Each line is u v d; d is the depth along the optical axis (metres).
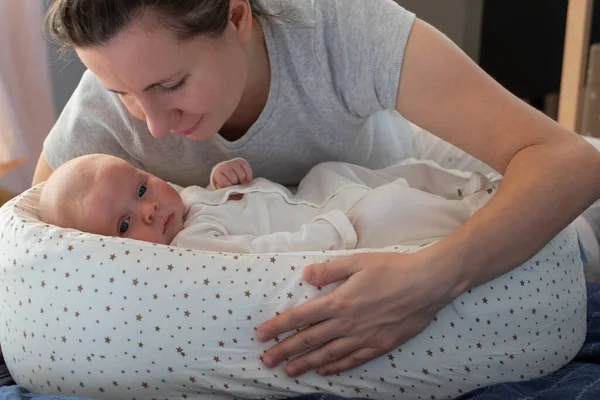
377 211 0.97
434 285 0.78
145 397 0.82
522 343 0.85
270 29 0.98
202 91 0.84
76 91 1.13
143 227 0.96
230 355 0.80
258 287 0.80
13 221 0.88
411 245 0.95
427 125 0.97
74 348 0.81
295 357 0.82
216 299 0.80
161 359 0.80
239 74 0.88
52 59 1.46
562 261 0.88
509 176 0.85
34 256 0.82
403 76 0.96
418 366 0.83
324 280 0.80
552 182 0.83
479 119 0.90
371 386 0.83
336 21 0.98
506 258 0.81
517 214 0.81
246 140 1.07
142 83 0.80
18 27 1.42
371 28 0.97
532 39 2.54
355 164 1.23
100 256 0.81
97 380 0.82
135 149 1.13
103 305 0.80
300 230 0.96
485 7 2.52
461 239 0.80
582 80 2.03
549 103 2.50
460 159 1.31
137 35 0.76
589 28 1.98
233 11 0.87
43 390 0.86
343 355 0.81
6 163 1.43
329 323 0.79
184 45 0.79
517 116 0.89
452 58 0.93
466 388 0.85
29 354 0.84
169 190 1.01
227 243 0.94
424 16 2.49
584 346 0.95
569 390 0.81
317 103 1.04
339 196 1.05
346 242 0.96
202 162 1.15
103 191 0.94
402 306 0.78
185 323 0.80
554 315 0.86
